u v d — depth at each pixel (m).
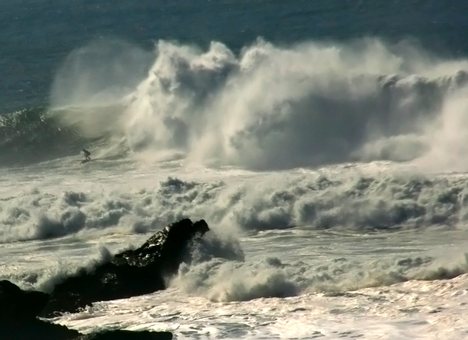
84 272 64.31
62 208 87.19
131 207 86.94
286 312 55.25
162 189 89.31
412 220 79.94
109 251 67.19
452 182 83.00
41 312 59.19
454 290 55.56
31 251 78.88
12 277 65.62
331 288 58.53
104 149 117.81
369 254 69.44
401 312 53.34
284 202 83.69
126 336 53.78
